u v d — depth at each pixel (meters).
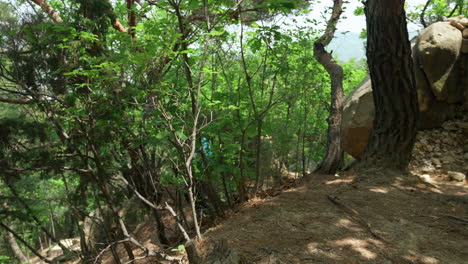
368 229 3.83
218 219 4.85
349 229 3.83
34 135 4.25
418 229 3.85
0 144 4.10
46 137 4.38
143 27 3.69
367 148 6.10
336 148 6.51
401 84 5.53
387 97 5.66
